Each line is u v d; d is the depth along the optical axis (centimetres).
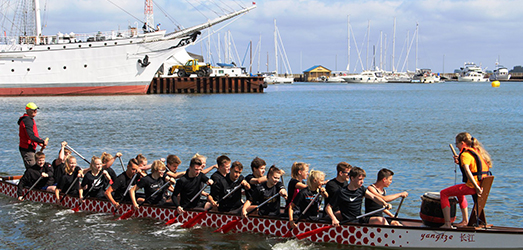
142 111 4678
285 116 4319
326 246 1031
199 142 2650
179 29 6762
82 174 1302
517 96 8288
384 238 998
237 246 1040
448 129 3347
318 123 3728
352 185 995
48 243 1060
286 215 1079
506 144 2612
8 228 1154
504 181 1656
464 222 994
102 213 1262
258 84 8719
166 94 7694
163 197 1208
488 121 3941
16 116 4081
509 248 953
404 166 1947
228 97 7262
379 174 1008
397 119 4106
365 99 7531
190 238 1084
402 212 1303
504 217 1254
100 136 2897
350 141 2705
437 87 13962
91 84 6625
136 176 1203
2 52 6400
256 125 3538
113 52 6581
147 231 1128
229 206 1135
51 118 3969
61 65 6512
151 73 6756
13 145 2519
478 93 9619
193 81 8088
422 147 2480
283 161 2083
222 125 3525
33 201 1383
